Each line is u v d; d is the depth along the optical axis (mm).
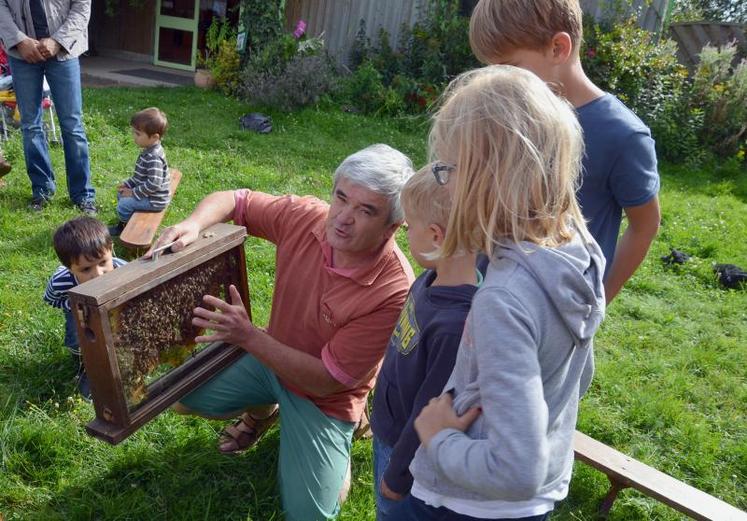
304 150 8133
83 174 5406
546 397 1385
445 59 11242
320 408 2629
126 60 13680
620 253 2414
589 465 2990
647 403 3783
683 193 8695
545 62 2076
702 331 4977
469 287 1620
